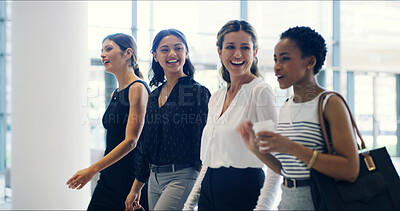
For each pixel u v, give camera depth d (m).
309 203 1.46
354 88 7.77
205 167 1.92
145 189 2.43
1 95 8.77
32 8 2.73
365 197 1.39
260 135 1.38
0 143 8.58
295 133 1.48
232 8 7.21
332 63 7.79
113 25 6.66
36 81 2.74
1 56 8.88
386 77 7.77
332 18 7.70
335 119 1.39
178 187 2.02
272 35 7.30
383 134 7.59
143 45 5.68
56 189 2.81
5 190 4.96
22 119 2.75
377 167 1.48
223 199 1.77
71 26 2.83
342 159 1.35
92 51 5.91
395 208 1.43
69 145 2.84
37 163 2.76
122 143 2.20
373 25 7.78
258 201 1.69
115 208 2.33
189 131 2.05
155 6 6.85
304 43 1.50
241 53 1.82
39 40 2.74
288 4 7.40
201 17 7.03
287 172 1.52
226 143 1.77
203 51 6.93
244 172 1.76
